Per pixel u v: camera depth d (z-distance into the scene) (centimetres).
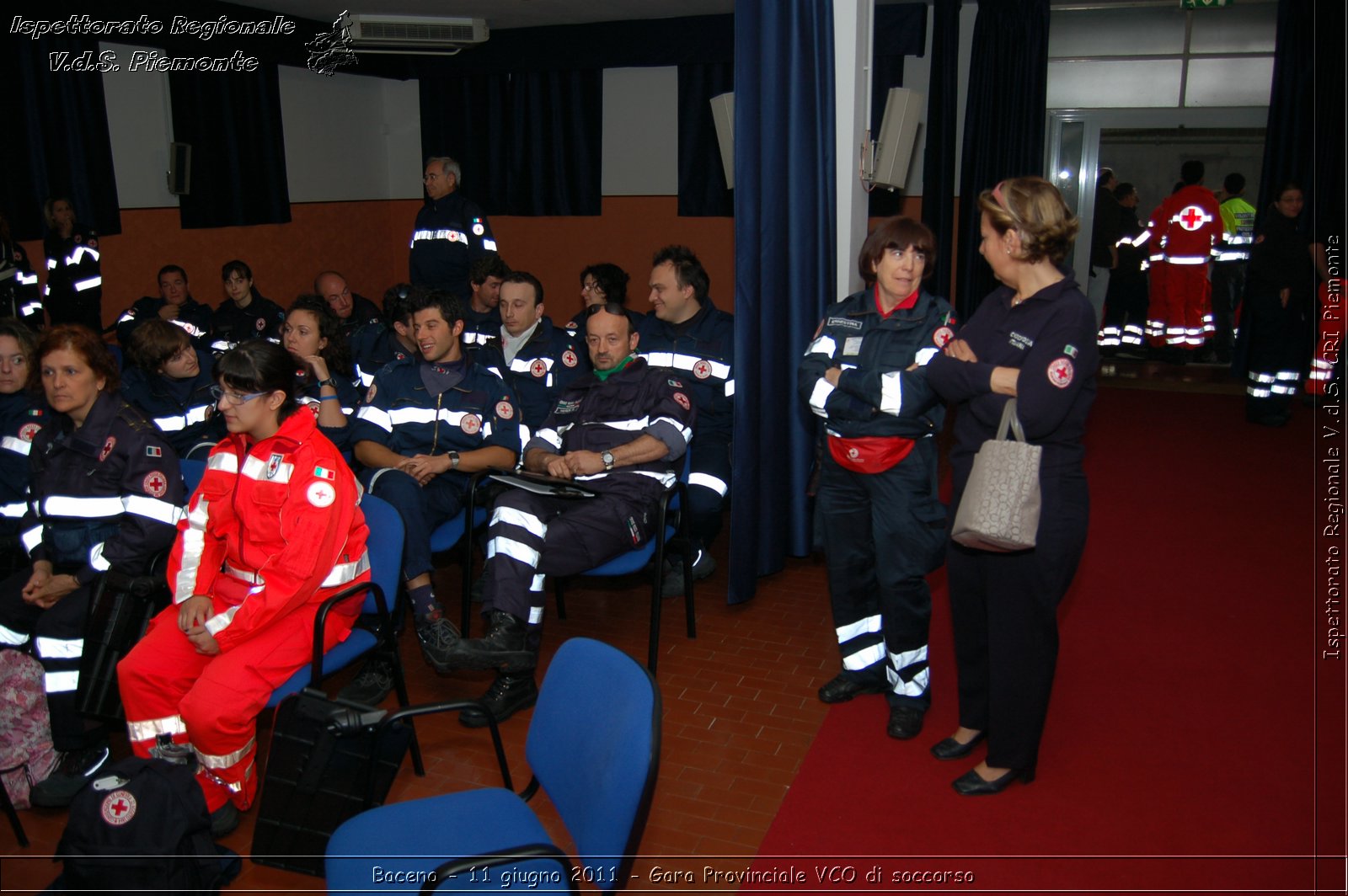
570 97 870
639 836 162
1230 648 340
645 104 862
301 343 371
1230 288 839
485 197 921
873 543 293
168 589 266
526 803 203
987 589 246
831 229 388
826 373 274
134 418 275
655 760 160
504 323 420
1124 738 284
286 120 814
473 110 902
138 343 356
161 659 244
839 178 399
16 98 576
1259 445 615
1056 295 232
